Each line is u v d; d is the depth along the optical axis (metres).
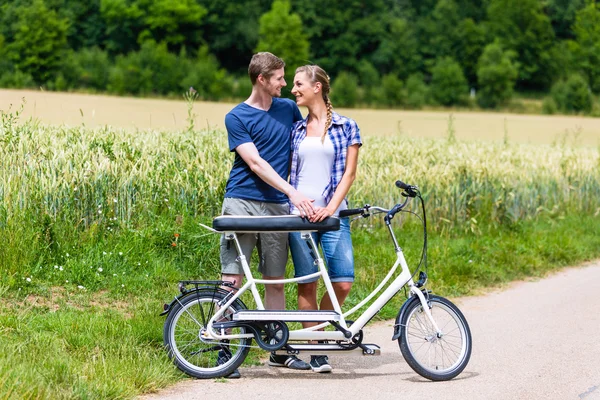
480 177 29.53
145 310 15.20
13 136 20.81
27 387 9.97
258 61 12.57
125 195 20.67
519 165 34.53
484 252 24.56
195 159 22.81
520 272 23.50
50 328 13.53
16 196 18.58
